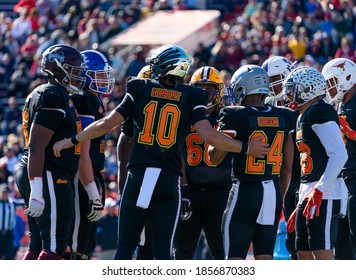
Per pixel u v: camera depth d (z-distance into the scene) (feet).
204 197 95.45
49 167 85.66
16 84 251.39
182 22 267.18
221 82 97.14
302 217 88.63
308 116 86.38
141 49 238.07
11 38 275.80
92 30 260.21
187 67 84.48
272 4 262.88
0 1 312.50
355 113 99.71
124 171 92.07
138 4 289.53
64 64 87.45
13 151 211.82
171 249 83.10
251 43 243.40
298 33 243.60
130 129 91.20
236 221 85.25
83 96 93.91
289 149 89.40
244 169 85.25
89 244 97.86
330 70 98.89
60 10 280.10
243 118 85.25
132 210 82.64
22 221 174.70
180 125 83.35
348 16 249.75
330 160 84.53
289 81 88.74
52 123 84.58
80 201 94.27
